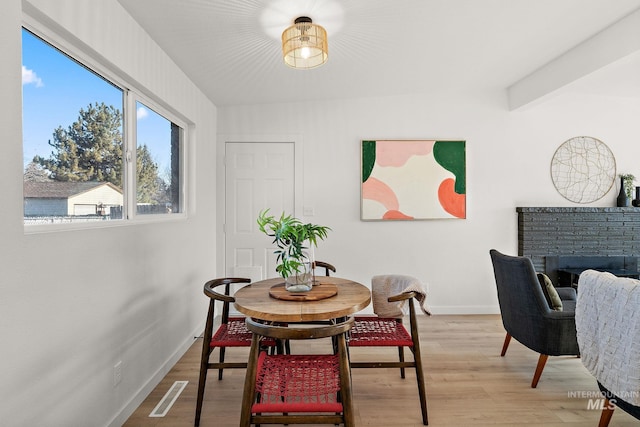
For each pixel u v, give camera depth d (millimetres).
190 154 3217
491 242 3998
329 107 3961
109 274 1859
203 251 3467
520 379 2475
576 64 2926
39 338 1378
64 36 1560
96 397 1745
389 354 2879
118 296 1943
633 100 4062
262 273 3953
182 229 2910
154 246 2389
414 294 2086
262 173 3953
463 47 2828
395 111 3971
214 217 3836
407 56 2934
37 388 1368
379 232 3977
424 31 2516
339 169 3963
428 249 3982
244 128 3930
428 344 3096
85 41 1630
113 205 2043
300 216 3951
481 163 3994
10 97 1237
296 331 1350
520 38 2727
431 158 3963
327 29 2404
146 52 2254
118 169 2098
